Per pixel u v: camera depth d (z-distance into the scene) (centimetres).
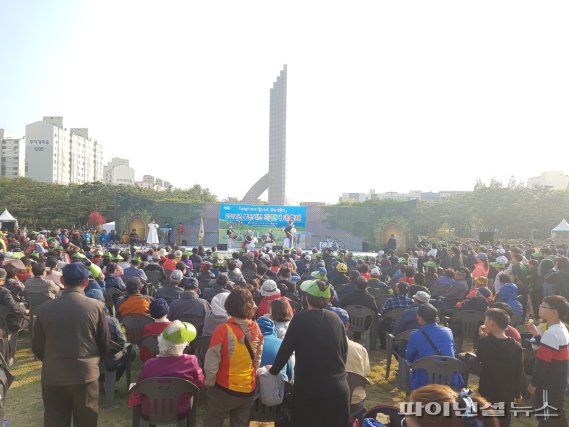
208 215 3369
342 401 339
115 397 582
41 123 11962
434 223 4738
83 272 387
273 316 485
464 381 461
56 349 365
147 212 3325
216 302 561
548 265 977
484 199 4384
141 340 536
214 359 366
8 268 796
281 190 9594
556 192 4269
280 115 9706
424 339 469
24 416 529
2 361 431
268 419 428
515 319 762
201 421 512
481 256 1207
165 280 1146
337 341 348
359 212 3269
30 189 4709
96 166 15212
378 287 996
